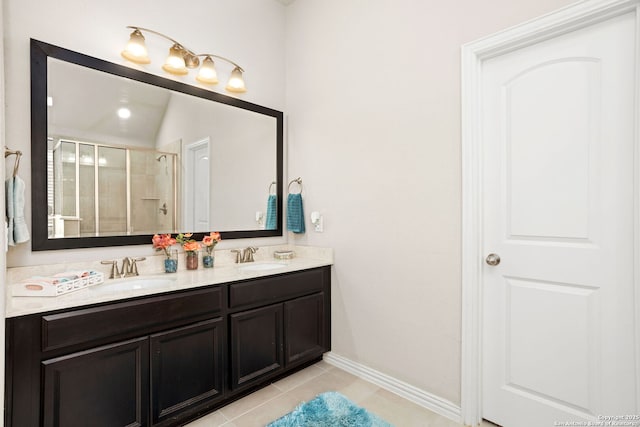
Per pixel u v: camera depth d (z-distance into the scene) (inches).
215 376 72.6
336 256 97.3
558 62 61.8
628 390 54.9
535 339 64.7
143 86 80.8
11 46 63.6
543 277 63.6
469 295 69.6
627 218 55.1
